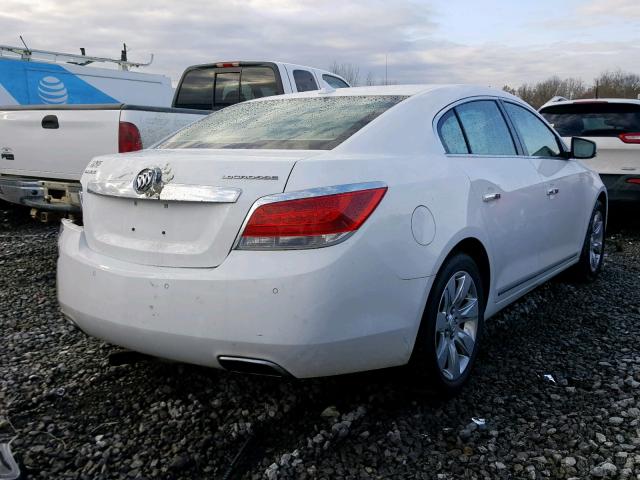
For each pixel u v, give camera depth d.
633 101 7.77
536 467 2.62
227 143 3.28
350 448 2.77
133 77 13.02
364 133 3.08
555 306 4.80
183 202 2.74
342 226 2.61
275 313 2.54
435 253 2.96
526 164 4.17
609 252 6.91
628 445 2.76
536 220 4.12
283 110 3.71
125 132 5.66
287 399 3.18
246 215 2.61
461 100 3.76
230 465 2.65
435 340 3.02
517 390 3.33
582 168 5.16
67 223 3.39
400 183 2.90
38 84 11.20
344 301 2.59
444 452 2.74
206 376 3.44
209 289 2.61
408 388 3.11
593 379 3.46
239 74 8.30
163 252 2.78
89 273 2.95
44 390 3.29
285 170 2.65
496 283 3.66
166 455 2.73
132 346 2.86
